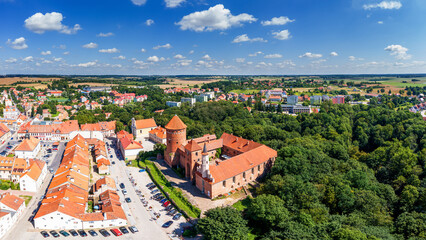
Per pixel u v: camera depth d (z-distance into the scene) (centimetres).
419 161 15038
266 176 13288
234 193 12175
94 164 16288
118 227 10175
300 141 16512
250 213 9881
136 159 17425
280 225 8988
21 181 12825
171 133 14962
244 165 12788
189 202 11275
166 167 15238
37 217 9875
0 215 9544
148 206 11600
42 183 13888
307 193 10444
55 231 9875
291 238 8019
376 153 16162
